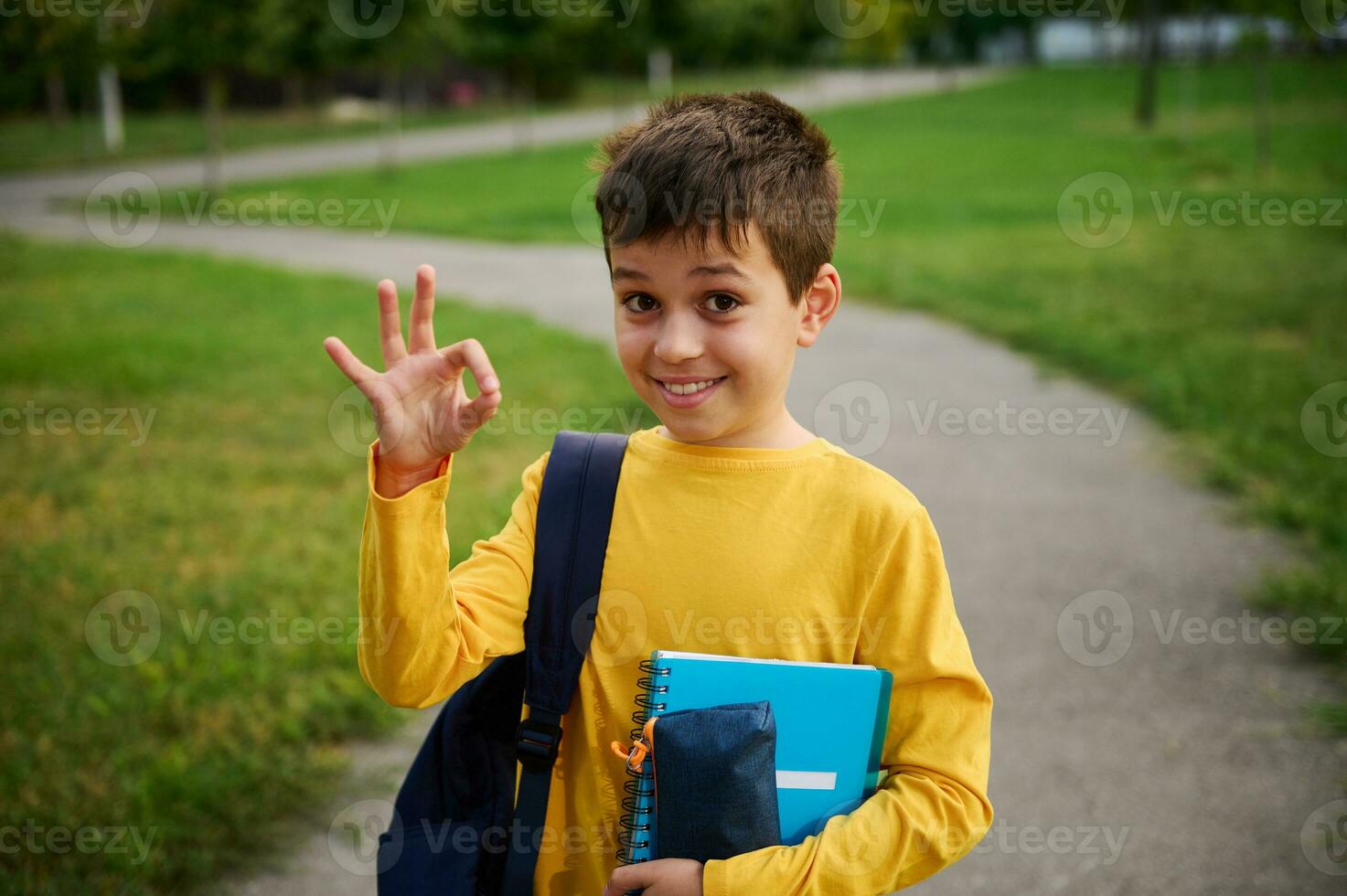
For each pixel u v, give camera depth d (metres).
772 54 32.47
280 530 4.64
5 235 13.30
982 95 31.61
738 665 1.29
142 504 4.94
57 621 3.77
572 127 28.61
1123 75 35.75
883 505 1.38
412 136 26.84
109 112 23.44
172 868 2.59
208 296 9.56
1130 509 4.91
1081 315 8.28
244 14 15.95
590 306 9.38
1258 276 9.37
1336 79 27.84
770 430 1.43
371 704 3.28
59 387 6.78
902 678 1.35
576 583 1.40
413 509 1.24
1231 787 3.00
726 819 1.21
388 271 11.14
